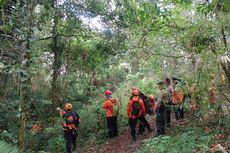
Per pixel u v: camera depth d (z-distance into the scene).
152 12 11.76
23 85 9.67
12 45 9.01
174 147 8.83
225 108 9.54
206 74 8.88
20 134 10.15
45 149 13.08
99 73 19.80
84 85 19.83
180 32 9.61
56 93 18.42
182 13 10.97
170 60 9.70
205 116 10.26
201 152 8.34
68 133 12.50
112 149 12.48
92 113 15.34
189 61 9.24
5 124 13.14
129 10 15.29
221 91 8.94
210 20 8.81
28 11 9.26
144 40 10.44
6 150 4.38
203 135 9.41
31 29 9.20
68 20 17.27
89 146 13.51
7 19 8.79
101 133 14.36
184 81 9.57
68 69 19.14
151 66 10.59
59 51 18.62
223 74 8.65
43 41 17.70
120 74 19.77
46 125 15.97
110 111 13.71
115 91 17.06
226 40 8.93
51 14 15.90
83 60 19.02
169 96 10.59
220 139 9.04
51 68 18.64
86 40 18.61
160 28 10.90
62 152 12.91
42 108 16.92
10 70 8.47
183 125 11.40
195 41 9.17
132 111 12.38
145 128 13.62
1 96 13.50
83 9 16.89
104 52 17.81
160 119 11.23
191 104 10.05
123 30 16.28
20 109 10.09
